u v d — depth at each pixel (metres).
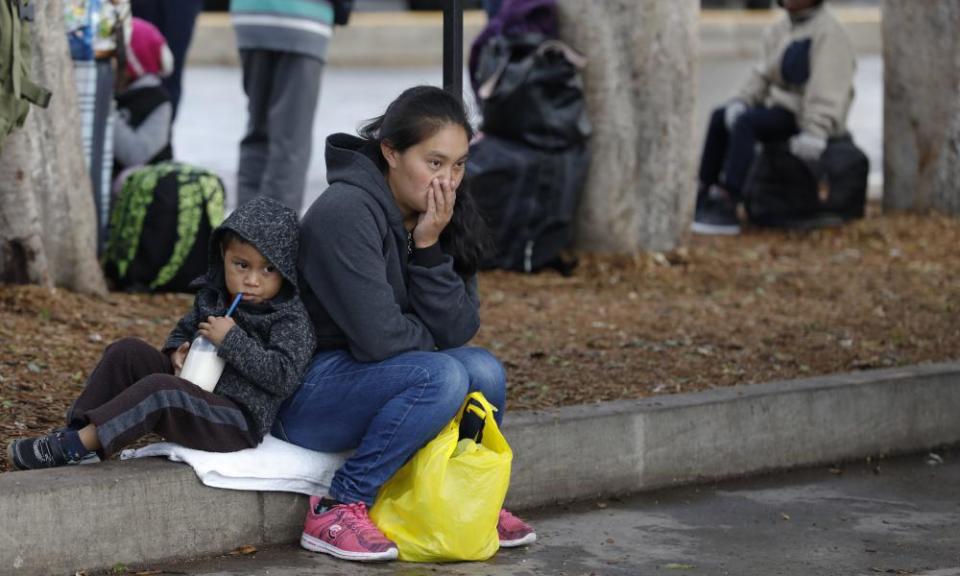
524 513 15.59
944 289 25.45
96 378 13.62
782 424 17.50
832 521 15.72
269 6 24.14
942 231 30.31
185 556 13.59
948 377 18.86
